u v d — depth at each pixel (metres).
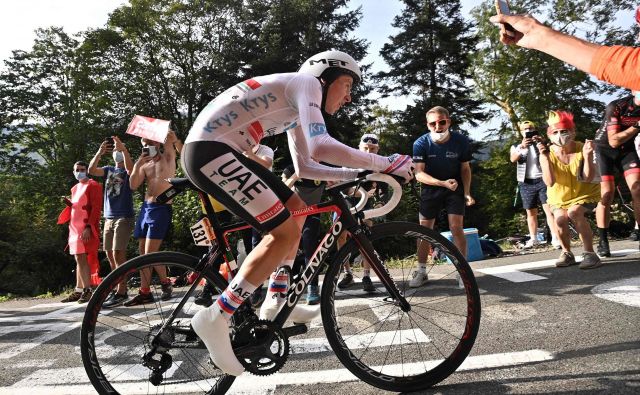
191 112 32.22
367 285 3.77
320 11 29.31
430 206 4.55
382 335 2.95
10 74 31.70
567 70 26.33
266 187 2.11
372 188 2.54
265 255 2.09
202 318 2.07
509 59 27.47
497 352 2.58
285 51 29.06
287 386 2.38
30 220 21.73
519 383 2.17
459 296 2.83
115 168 5.32
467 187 4.50
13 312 5.36
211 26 32.12
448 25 29.23
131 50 32.12
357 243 2.39
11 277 19.61
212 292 2.32
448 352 2.59
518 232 19.28
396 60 29.81
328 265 2.37
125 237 5.23
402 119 28.47
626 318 2.95
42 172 28.77
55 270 19.80
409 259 3.48
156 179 4.79
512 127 28.48
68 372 2.86
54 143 31.98
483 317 3.29
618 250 5.61
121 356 2.38
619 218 7.38
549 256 5.88
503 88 27.72
